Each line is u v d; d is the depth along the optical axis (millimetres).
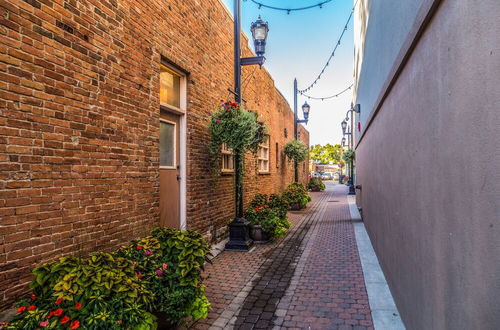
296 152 14414
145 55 4074
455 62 1657
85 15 3107
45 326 1973
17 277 2412
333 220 9688
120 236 3537
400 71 3006
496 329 1241
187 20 5250
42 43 2654
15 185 2426
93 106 3189
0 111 2330
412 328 2648
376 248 5355
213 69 6328
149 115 4129
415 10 2434
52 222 2719
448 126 1773
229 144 5656
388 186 3885
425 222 2238
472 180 1470
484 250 1351
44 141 2664
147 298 2648
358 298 3771
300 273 4746
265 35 6430
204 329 3123
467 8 1501
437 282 1980
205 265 5156
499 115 1225
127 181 3680
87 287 2211
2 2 2350
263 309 3541
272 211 7348
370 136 6254
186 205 5352
